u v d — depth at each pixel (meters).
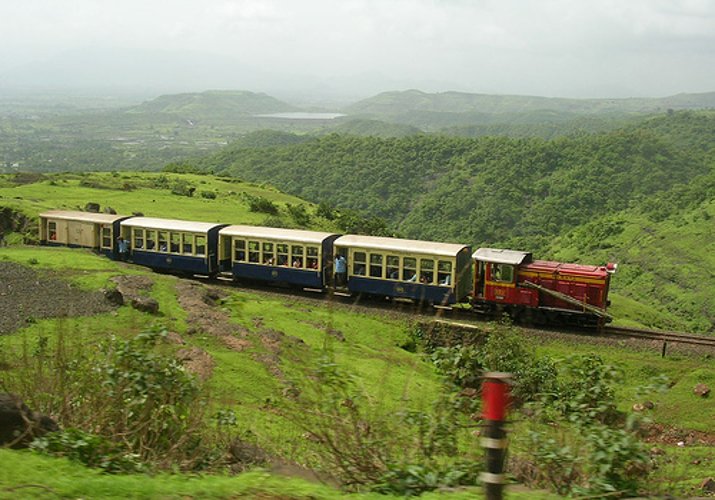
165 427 9.23
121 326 23.41
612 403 8.75
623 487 7.61
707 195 112.19
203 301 29.52
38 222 47.00
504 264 30.33
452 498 7.07
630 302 60.00
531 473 8.16
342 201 147.25
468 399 8.67
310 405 8.86
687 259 92.12
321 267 33.34
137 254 37.94
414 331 27.94
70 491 6.92
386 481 7.62
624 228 109.56
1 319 22.86
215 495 7.07
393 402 16.61
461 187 141.62
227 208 72.44
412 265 31.28
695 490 10.55
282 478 7.82
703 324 75.88
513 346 20.08
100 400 9.34
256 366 21.16
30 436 8.41
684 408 22.81
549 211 128.50
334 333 27.00
